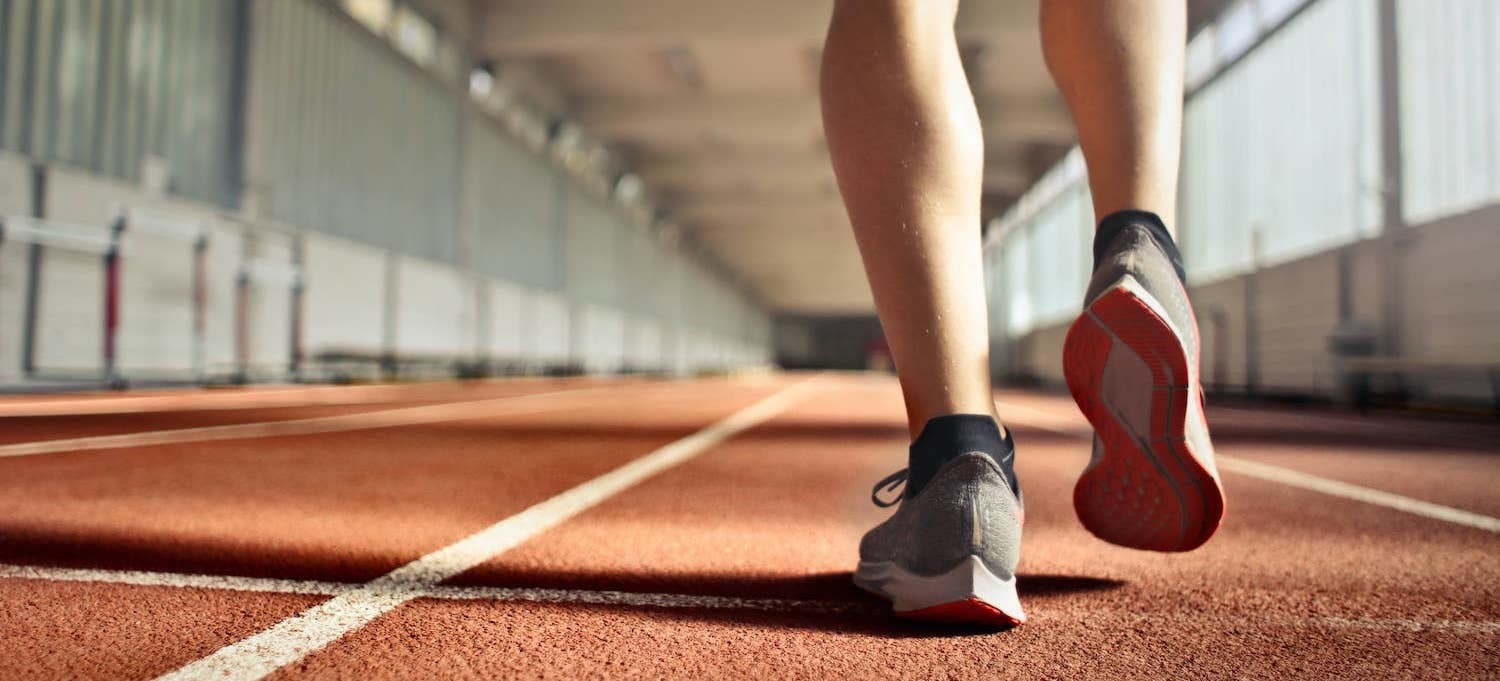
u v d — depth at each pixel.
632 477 2.04
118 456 2.30
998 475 0.75
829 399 8.01
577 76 15.03
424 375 12.05
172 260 7.56
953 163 0.74
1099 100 0.86
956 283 0.75
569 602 0.86
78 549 1.10
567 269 18.09
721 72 14.84
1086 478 0.90
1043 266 21.30
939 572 0.74
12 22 6.14
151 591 0.88
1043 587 0.95
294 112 9.15
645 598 0.88
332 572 0.99
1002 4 11.37
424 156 12.03
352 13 10.14
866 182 0.75
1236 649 0.72
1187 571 1.04
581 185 18.86
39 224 6.28
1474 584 0.98
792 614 0.82
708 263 33.72
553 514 1.47
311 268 9.45
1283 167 9.61
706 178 20.23
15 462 2.14
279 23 8.87
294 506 1.51
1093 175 0.88
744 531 1.32
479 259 13.85
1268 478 2.17
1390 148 7.74
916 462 0.78
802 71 14.75
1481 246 6.73
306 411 4.68
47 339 6.43
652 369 25.44
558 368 17.66
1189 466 0.83
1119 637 0.75
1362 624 0.80
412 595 0.88
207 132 7.97
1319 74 8.91
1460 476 2.23
